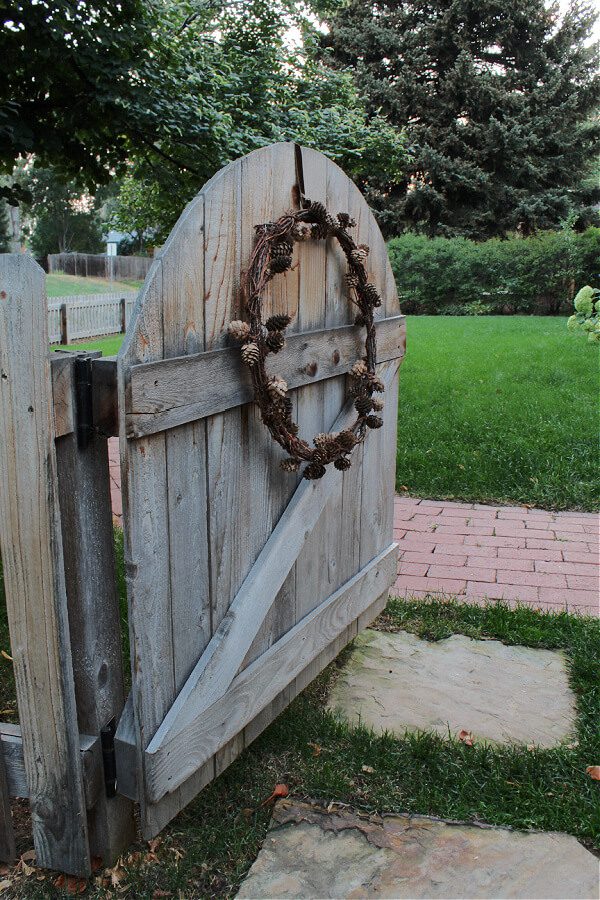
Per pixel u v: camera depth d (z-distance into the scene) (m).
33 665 1.71
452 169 22.72
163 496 1.73
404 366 9.13
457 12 23.14
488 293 18.50
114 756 1.82
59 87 5.27
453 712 2.69
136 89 5.25
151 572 1.71
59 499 1.65
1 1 4.15
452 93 23.20
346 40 23.89
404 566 4.04
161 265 1.64
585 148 23.27
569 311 18.16
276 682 2.37
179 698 1.85
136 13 5.01
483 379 8.24
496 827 2.12
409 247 19.14
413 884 1.91
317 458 2.22
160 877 1.91
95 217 48.38
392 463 3.28
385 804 2.20
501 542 4.38
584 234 17.69
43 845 1.87
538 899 1.86
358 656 3.08
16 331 1.52
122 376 1.54
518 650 3.14
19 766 1.83
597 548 4.28
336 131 8.77
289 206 2.18
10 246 31.19
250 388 2.02
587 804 2.18
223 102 6.53
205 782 2.09
